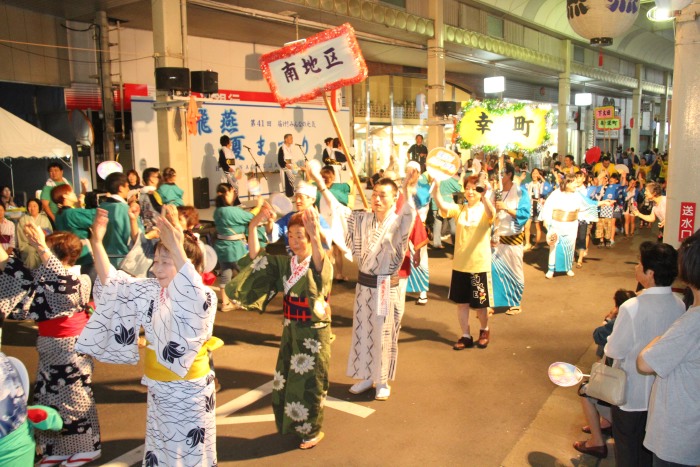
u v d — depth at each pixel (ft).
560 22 71.26
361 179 63.46
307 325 12.69
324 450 13.01
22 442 8.73
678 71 13.75
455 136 32.53
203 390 9.82
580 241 32.53
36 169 40.42
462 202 37.37
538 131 25.80
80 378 12.17
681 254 8.28
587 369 17.70
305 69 16.51
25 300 11.47
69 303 11.84
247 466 12.35
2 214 23.31
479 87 80.53
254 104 46.09
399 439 13.51
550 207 29.84
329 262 12.75
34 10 37.68
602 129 64.95
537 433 13.82
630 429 10.17
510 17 62.59
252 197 37.58
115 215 19.79
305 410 12.80
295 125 49.65
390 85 68.59
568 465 12.44
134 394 16.03
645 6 68.49
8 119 30.01
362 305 15.23
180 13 32.40
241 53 49.96
